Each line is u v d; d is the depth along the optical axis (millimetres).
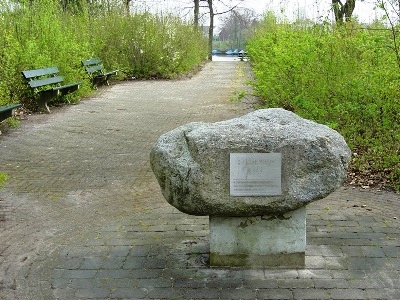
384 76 6992
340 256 4465
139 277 4156
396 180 6598
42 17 13281
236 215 4105
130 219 5477
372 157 7031
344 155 4039
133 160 7918
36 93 11867
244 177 3951
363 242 4766
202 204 4008
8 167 7500
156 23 20547
